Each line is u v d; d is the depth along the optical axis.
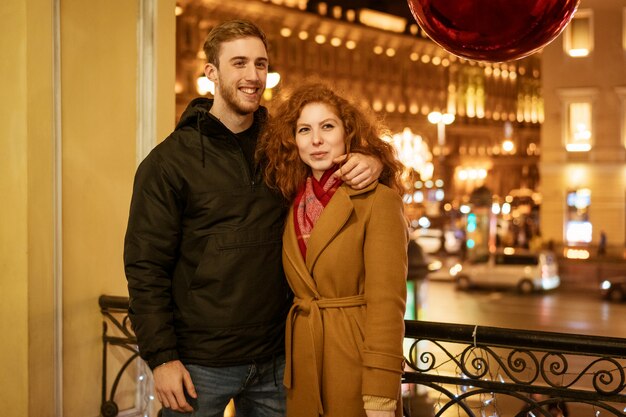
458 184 74.06
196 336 2.32
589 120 38.50
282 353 2.42
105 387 3.94
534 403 2.58
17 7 3.61
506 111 81.00
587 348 2.48
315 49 62.06
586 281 28.58
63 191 3.78
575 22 38.75
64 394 3.79
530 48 1.37
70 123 3.81
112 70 4.02
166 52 4.23
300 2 60.31
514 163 80.06
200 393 2.33
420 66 72.56
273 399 2.44
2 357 3.67
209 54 2.37
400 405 2.22
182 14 48.22
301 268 2.24
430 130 72.44
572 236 38.66
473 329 2.66
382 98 68.75
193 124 2.38
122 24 4.07
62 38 3.77
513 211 57.41
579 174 38.56
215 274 2.30
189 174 2.32
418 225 43.72
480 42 1.36
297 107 2.24
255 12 55.41
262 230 2.34
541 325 19.38
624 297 23.52
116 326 4.01
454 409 5.79
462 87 76.44
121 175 4.07
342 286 2.21
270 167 2.31
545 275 25.33
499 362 2.64
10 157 3.64
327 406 2.20
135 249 2.30
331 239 2.18
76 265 3.85
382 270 2.11
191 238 2.33
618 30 38.06
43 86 3.65
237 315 2.31
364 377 2.10
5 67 3.66
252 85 2.33
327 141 2.21
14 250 3.62
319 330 2.20
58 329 3.72
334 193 2.22
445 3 1.34
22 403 3.59
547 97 39.03
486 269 25.92
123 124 4.08
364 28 66.25
